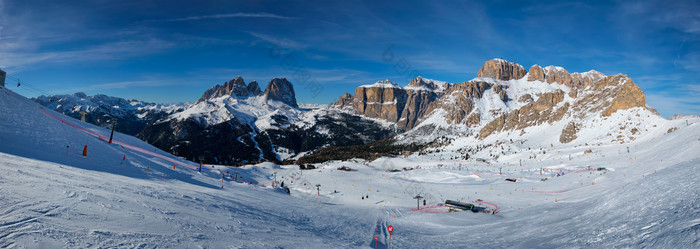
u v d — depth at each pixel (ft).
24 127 186.60
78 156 160.56
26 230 39.04
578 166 495.41
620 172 354.54
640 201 74.33
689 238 44.70
